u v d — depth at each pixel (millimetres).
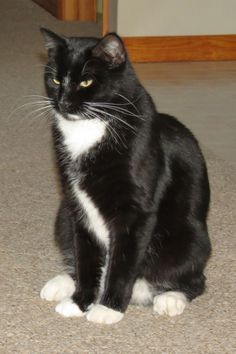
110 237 2117
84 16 6504
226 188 3066
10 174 3174
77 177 2109
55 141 2193
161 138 2131
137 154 2016
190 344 1951
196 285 2211
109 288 2092
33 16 6641
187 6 5125
